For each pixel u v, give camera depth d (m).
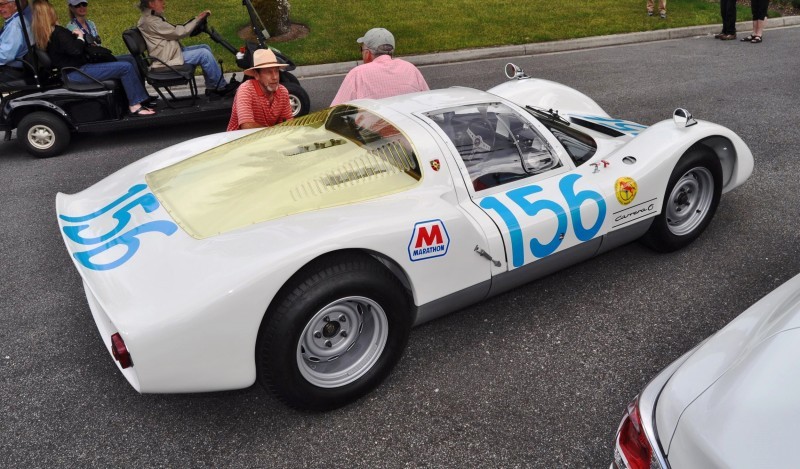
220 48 10.11
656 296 3.58
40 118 6.21
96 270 2.53
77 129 6.36
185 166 3.30
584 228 3.30
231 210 2.75
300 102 7.16
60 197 3.30
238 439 2.65
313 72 9.59
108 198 3.15
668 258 3.98
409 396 2.88
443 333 3.33
